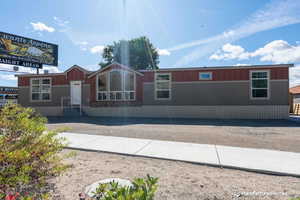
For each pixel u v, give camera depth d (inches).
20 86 722.2
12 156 99.6
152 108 615.2
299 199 86.3
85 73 663.1
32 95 710.5
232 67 568.1
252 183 133.8
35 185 118.6
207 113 581.0
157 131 336.5
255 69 554.9
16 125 119.0
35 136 123.9
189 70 595.2
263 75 551.5
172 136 291.7
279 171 153.1
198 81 589.3
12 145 112.8
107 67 637.3
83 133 313.3
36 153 118.0
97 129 356.2
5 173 99.0
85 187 123.4
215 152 205.0
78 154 202.4
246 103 559.5
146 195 75.3
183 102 597.3
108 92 639.8
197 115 586.6
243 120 524.4
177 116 598.9
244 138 280.8
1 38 730.8
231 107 567.5
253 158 185.2
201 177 143.3
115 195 79.2
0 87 957.2
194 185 129.4
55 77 692.1
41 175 118.3
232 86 568.4
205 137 286.2
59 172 126.3
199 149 216.5
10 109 126.5
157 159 186.5
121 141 254.2
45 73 723.4
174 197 113.7
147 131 335.6
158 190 121.9
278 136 298.0
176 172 152.7
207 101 582.9
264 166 163.9
